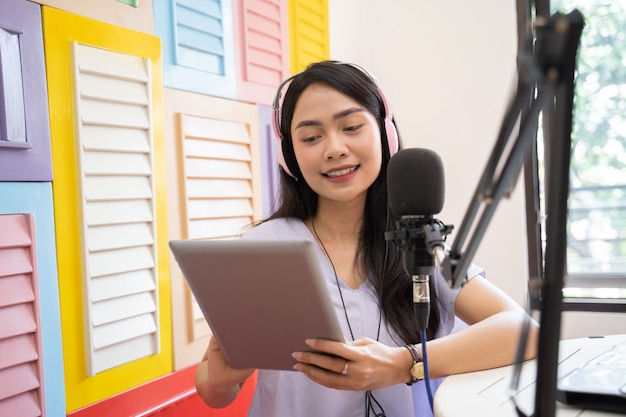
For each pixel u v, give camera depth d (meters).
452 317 1.19
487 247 2.42
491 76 2.43
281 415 1.12
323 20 2.21
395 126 1.23
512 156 0.52
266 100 1.82
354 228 1.24
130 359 1.30
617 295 2.36
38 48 1.11
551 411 0.55
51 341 1.12
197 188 1.51
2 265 1.04
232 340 0.86
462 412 0.77
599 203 2.42
